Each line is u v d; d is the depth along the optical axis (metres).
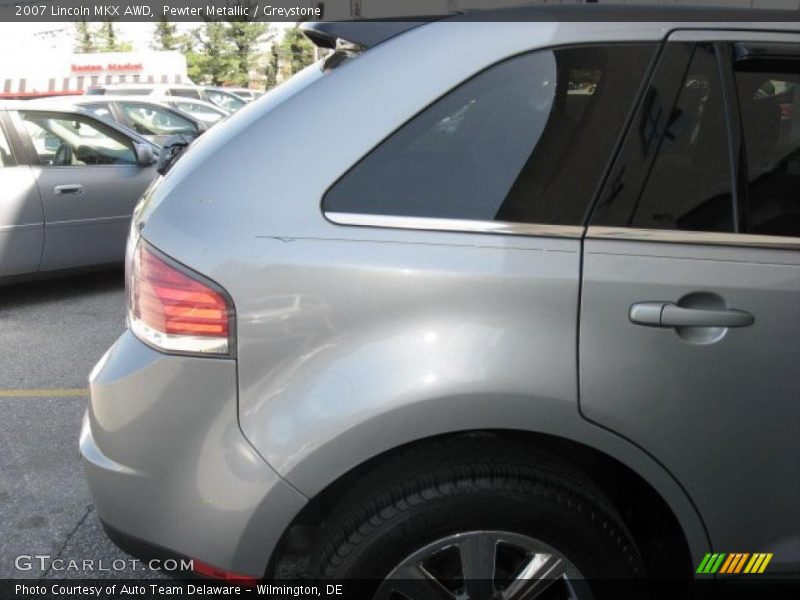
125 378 1.88
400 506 1.79
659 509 1.90
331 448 1.74
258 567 1.83
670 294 1.74
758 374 1.76
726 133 1.83
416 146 1.83
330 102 1.87
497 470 1.79
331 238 1.78
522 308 1.74
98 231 6.11
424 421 1.73
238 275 1.77
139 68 23.34
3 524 2.98
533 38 1.85
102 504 1.95
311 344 1.77
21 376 4.50
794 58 1.82
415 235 1.78
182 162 2.07
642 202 1.79
